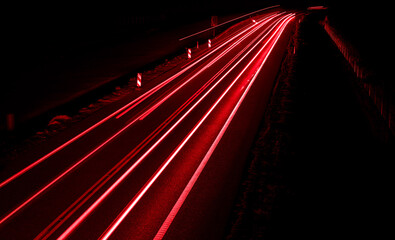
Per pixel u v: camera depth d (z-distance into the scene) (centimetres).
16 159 1341
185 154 1312
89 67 3197
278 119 1678
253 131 1520
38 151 1413
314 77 2661
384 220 955
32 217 960
